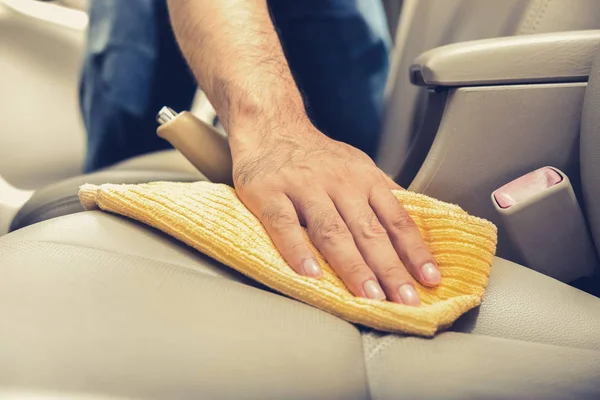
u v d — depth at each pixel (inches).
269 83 23.4
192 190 18.6
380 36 33.2
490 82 21.2
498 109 21.4
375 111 34.3
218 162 23.1
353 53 33.2
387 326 14.6
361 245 17.3
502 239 22.5
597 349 15.5
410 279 16.4
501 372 13.1
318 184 19.1
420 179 22.5
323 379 11.8
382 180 19.9
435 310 14.9
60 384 9.6
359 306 14.7
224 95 23.9
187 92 43.1
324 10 32.0
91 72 39.5
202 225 16.5
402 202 19.4
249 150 21.5
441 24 29.0
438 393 12.3
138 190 17.5
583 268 20.3
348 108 34.4
